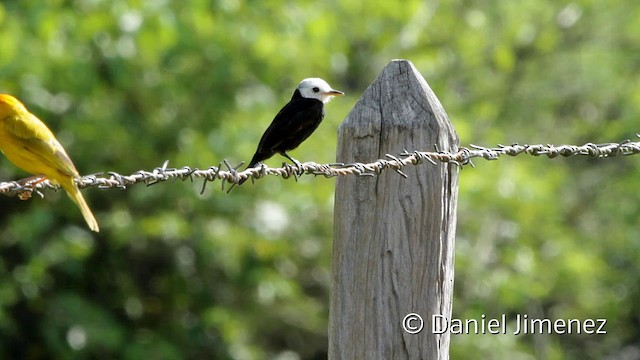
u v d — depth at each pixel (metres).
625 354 20.45
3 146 6.62
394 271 5.61
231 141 14.63
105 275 15.77
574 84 23.94
